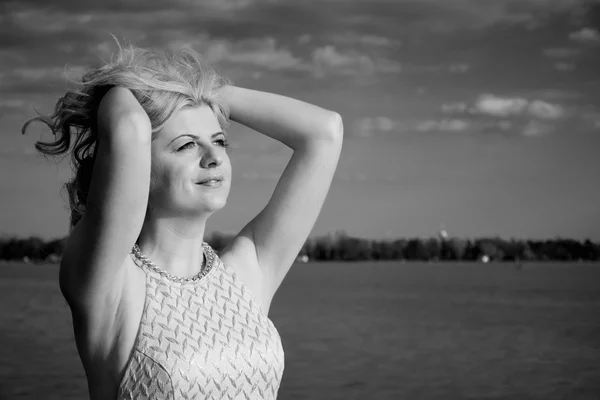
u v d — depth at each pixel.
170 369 2.26
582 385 25.33
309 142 2.69
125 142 2.09
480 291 83.88
